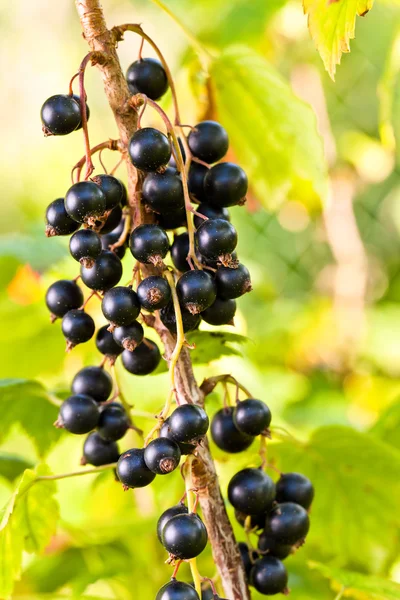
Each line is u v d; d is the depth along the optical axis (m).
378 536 0.59
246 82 0.58
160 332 0.50
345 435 0.57
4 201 1.50
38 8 1.61
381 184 1.45
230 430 0.52
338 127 1.37
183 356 0.50
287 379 1.20
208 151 0.51
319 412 1.18
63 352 0.75
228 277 0.49
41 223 0.83
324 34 0.51
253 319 1.30
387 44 1.29
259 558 0.51
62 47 1.59
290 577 0.63
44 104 0.48
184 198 0.49
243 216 1.33
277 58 1.15
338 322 1.33
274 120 0.60
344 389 1.32
